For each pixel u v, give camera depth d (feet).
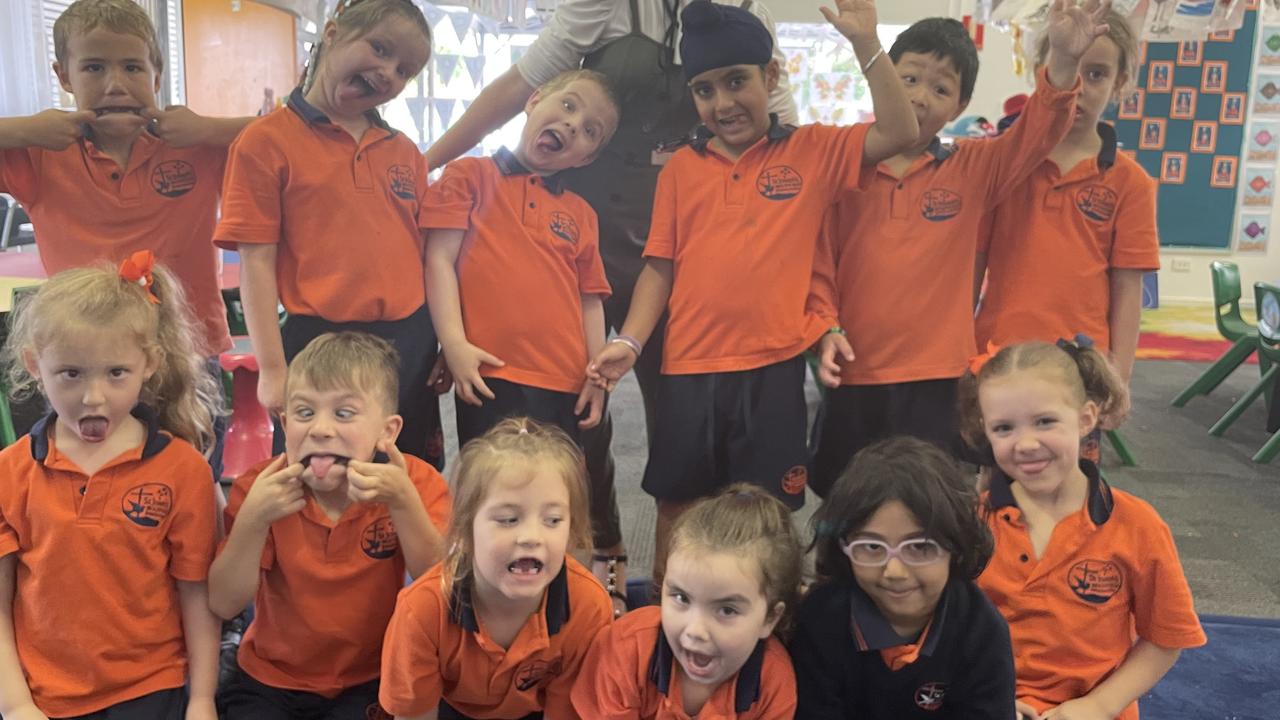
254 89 10.59
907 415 6.53
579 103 6.24
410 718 4.98
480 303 6.37
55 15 15.19
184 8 10.60
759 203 6.35
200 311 7.16
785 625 4.81
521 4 11.60
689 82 6.41
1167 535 5.19
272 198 6.05
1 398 8.19
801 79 23.11
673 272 6.69
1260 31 24.95
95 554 5.05
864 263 6.58
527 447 4.80
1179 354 19.54
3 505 5.06
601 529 7.27
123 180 6.81
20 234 15.37
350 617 5.36
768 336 6.28
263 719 5.21
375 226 6.17
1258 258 26.23
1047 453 5.10
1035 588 5.21
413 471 5.73
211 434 6.02
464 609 4.78
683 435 6.44
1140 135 25.84
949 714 4.80
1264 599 8.16
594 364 6.42
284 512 5.14
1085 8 5.80
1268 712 6.21
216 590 5.26
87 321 4.90
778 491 6.36
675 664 4.62
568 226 6.54
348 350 5.28
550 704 5.18
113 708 5.07
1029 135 6.20
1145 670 5.20
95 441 5.10
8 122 6.42
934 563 4.54
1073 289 6.88
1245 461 12.50
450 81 15.16
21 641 5.07
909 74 6.57
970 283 6.63
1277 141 25.53
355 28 5.92
